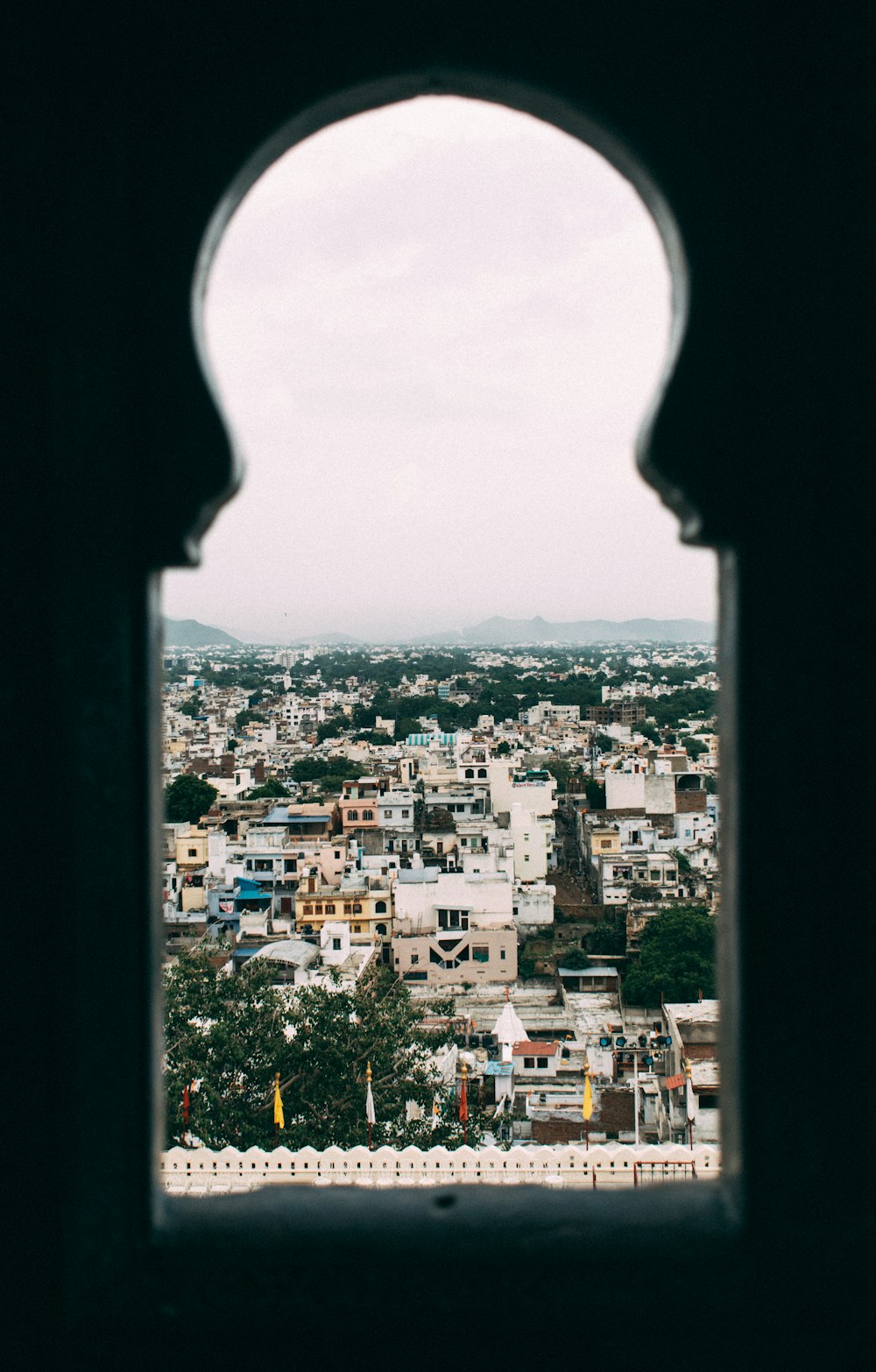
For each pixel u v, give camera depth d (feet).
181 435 22.54
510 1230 22.21
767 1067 22.06
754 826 22.24
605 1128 231.30
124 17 22.45
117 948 22.25
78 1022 21.22
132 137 22.66
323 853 445.37
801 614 22.39
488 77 22.91
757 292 22.67
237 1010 188.75
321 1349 20.85
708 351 22.61
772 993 22.12
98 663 22.04
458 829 499.10
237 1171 152.87
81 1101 21.27
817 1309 21.17
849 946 21.97
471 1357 20.81
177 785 623.77
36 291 21.33
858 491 22.09
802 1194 21.89
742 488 22.48
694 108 22.84
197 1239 22.17
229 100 22.72
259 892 422.00
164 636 24.09
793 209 22.71
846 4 22.18
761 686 22.35
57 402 21.33
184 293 22.68
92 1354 20.75
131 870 22.63
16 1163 20.86
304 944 340.18
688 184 22.72
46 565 21.04
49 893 20.97
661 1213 22.68
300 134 23.94
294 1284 21.29
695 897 404.77
